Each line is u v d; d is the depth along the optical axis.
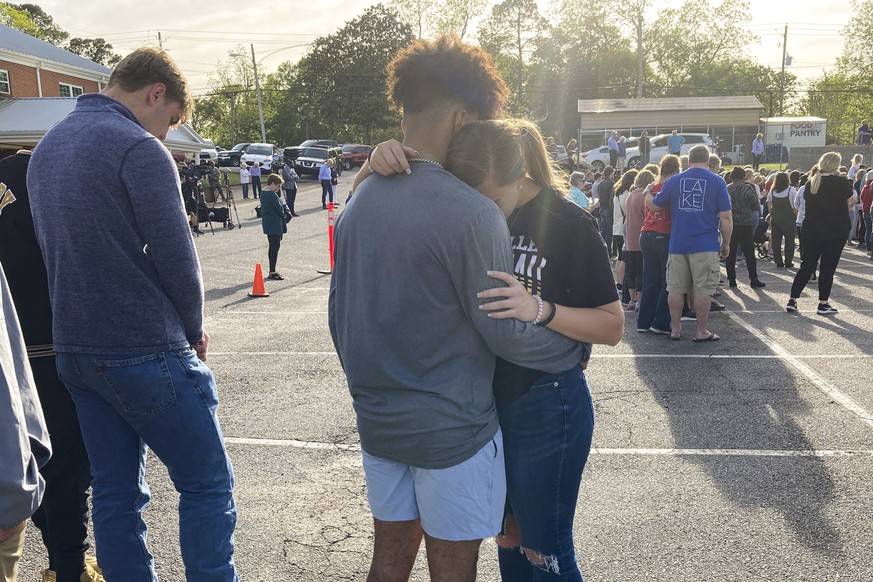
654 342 7.11
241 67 78.81
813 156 28.06
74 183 2.12
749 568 2.96
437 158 1.89
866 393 5.31
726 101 38.88
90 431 2.33
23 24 60.59
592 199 14.04
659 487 3.75
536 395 1.95
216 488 2.38
